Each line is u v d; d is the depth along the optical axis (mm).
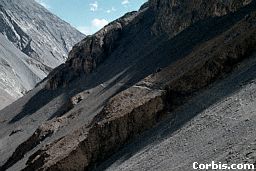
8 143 102875
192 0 88500
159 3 129250
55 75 137125
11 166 70875
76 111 81438
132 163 34969
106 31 136500
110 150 45000
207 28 76000
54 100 122500
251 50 44500
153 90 50625
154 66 80438
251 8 67750
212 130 29531
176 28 91938
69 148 49156
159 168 29141
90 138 46188
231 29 53531
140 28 128625
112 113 48812
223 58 45344
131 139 44344
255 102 29469
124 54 119438
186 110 39969
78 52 136375
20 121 121375
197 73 46156
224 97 34844
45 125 78875
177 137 33188
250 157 21609
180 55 74188
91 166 45219
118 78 92688
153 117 44719
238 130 26406
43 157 51281
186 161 26859
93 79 119688
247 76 36000
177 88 46500
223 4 75438
